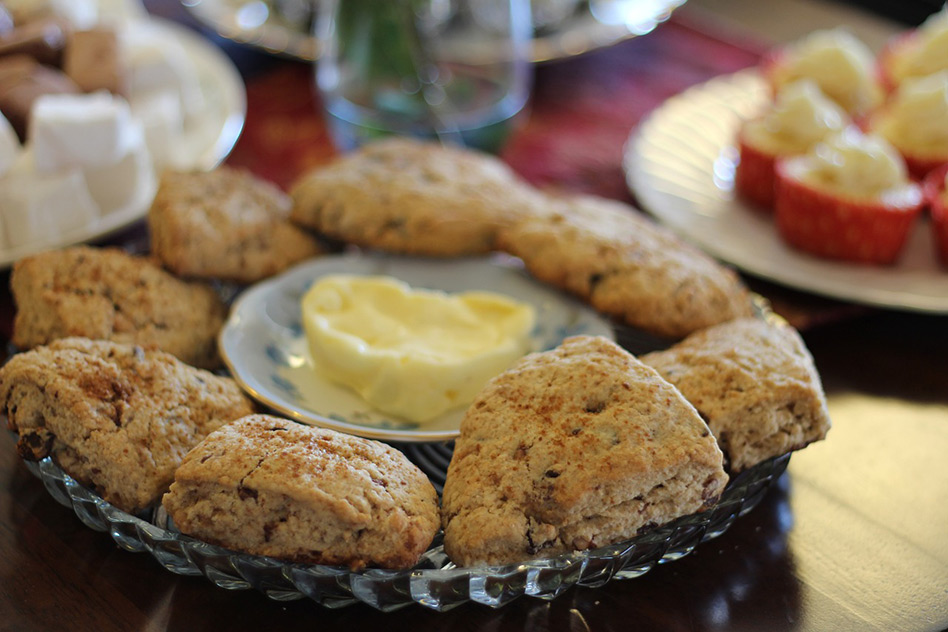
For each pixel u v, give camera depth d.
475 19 0.70
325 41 0.70
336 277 0.57
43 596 0.48
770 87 0.78
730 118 0.77
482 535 0.45
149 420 0.48
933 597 0.48
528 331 0.56
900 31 1.13
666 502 0.46
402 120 0.69
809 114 0.69
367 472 0.46
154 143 0.69
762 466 0.49
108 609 0.47
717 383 0.50
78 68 0.70
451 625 0.47
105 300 0.54
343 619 0.47
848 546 0.50
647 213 0.69
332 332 0.54
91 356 0.49
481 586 0.45
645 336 0.57
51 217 0.62
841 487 0.53
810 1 1.18
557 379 0.48
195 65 0.78
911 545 0.50
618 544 0.46
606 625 0.47
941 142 0.71
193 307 0.56
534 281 0.59
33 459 0.48
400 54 0.68
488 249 0.60
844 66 0.76
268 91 0.81
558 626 0.47
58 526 0.50
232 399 0.51
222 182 0.60
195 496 0.46
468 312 0.56
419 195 0.60
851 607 0.48
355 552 0.45
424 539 0.45
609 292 0.56
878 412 0.56
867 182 0.65
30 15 0.74
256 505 0.45
